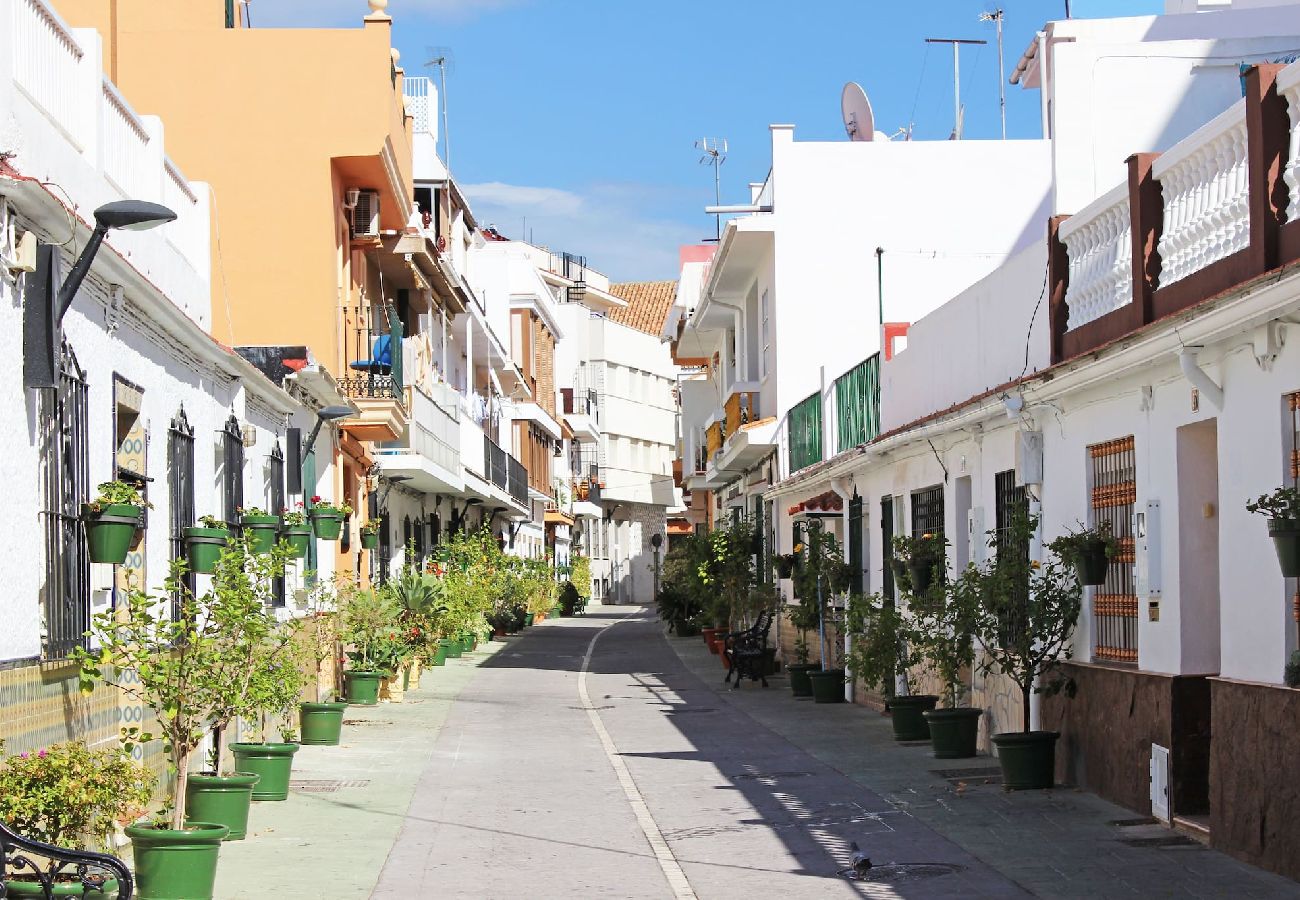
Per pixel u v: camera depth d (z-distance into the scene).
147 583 11.41
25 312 8.52
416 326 30.20
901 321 24.95
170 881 8.80
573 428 72.12
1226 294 9.16
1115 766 12.23
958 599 14.57
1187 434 11.18
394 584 26.70
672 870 10.45
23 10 9.38
